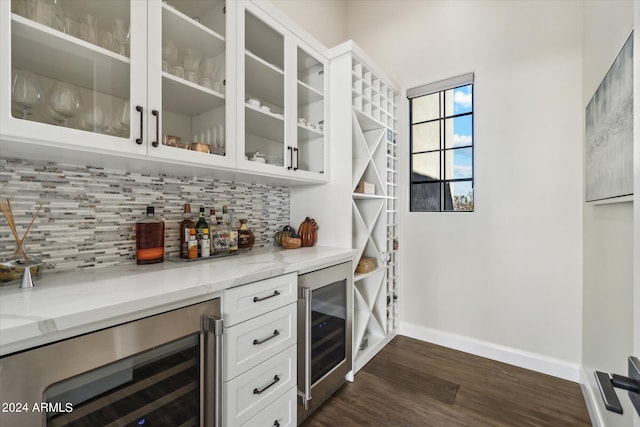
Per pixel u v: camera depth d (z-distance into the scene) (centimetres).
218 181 178
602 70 140
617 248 124
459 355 225
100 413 79
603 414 140
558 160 197
